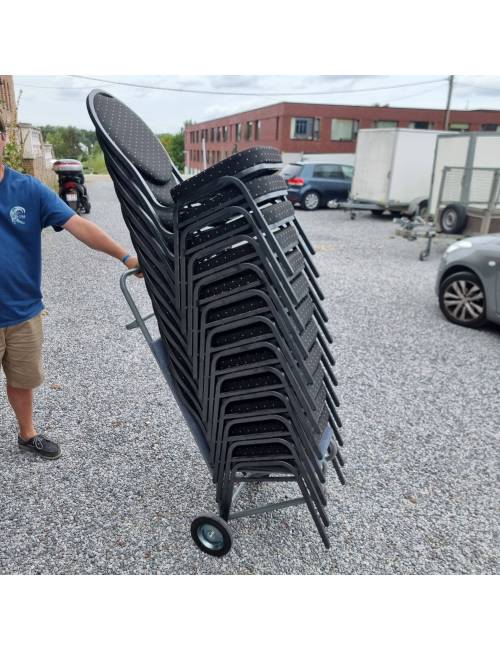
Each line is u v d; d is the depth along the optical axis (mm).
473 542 2459
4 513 2504
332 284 7129
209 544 2330
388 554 2377
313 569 2281
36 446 2904
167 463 2943
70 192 12008
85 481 2762
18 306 2514
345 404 3693
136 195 1966
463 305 5492
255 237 1863
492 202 8328
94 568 2230
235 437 2197
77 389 3713
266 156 1895
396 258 9219
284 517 2586
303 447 2107
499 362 4562
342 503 2693
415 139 13648
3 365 2668
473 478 2928
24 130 10602
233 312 2020
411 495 2768
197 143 54219
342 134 32469
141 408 3498
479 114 34625
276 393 2066
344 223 13867
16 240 2412
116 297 5973
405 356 4617
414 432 3367
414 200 13867
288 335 1926
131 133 2105
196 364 2148
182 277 2014
